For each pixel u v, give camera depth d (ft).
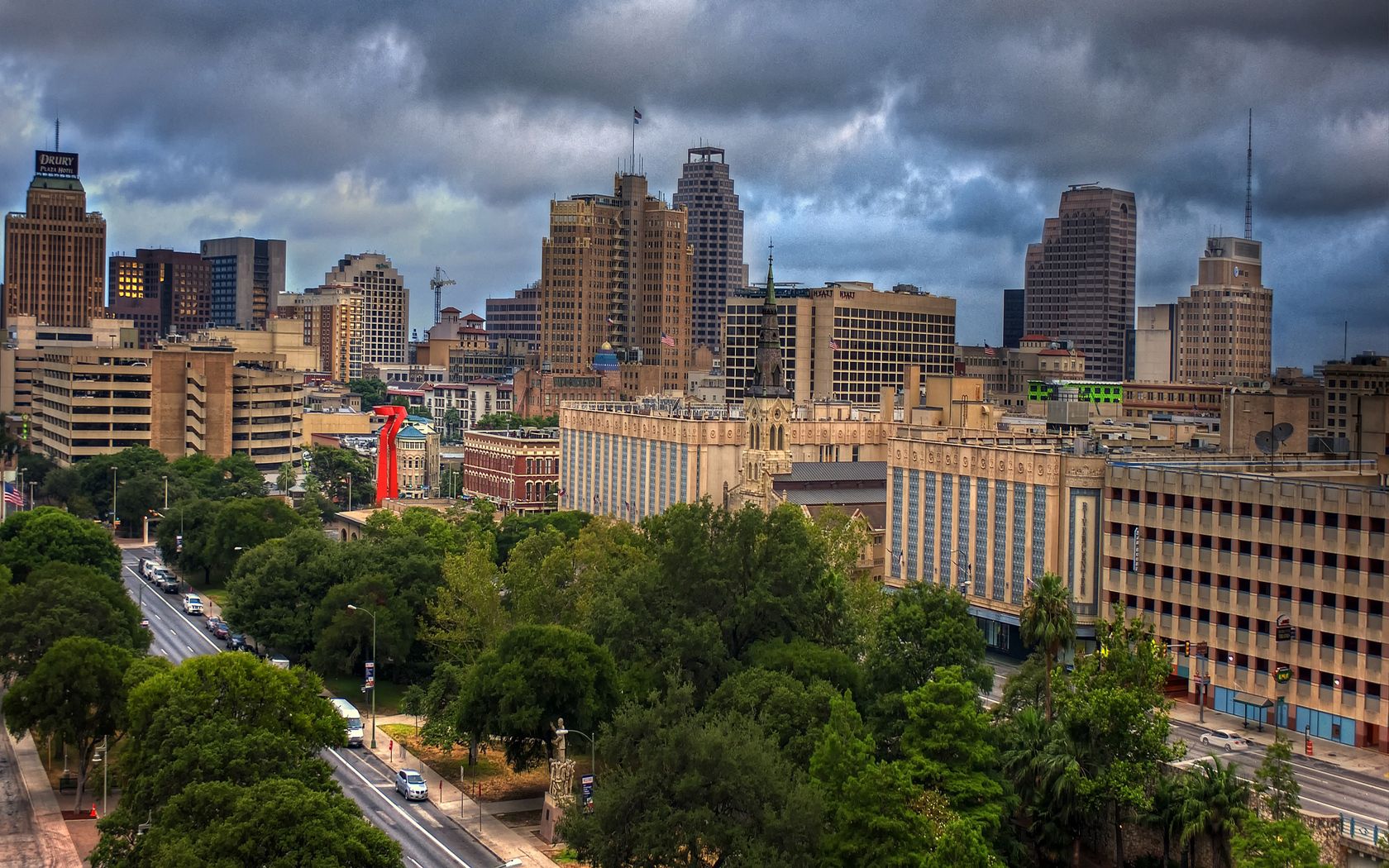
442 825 528.22
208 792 408.67
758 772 435.12
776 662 564.30
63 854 490.08
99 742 565.94
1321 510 599.57
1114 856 483.10
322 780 454.81
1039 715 509.35
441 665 627.46
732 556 626.64
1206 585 652.89
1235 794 450.30
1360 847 428.97
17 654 601.62
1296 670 609.42
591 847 439.22
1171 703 500.74
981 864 403.54
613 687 560.20
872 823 419.13
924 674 551.18
